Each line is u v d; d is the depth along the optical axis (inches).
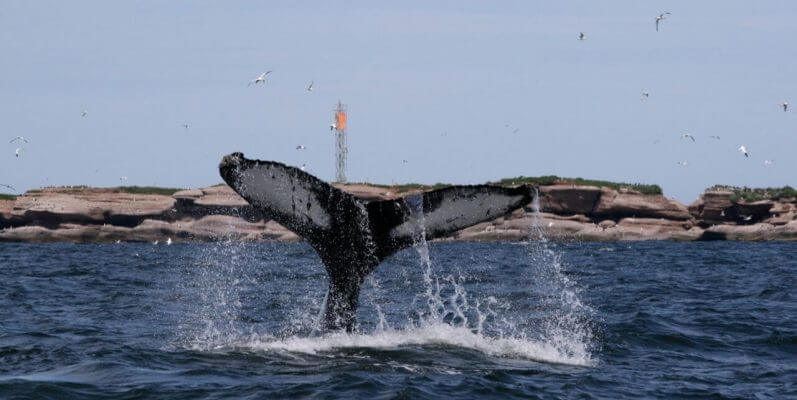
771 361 2506.2
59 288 4820.4
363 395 1892.2
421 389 1942.7
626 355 2527.1
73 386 1979.6
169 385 1978.3
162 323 3034.0
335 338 2239.2
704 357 2556.6
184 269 6830.7
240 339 2493.8
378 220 2016.5
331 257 2101.4
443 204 1998.0
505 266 7426.2
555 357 2385.6
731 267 7662.4
